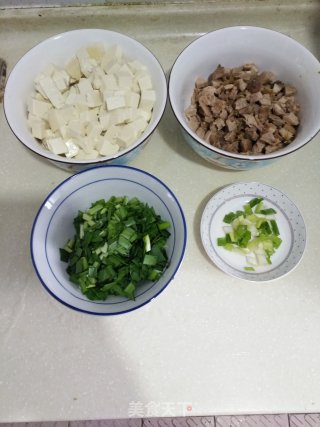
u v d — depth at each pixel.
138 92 0.69
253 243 0.69
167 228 0.62
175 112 0.63
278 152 0.61
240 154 0.64
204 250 0.70
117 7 0.83
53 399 0.60
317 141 0.77
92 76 0.71
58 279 0.58
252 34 0.70
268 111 0.70
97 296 0.58
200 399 0.60
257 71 0.75
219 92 0.72
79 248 0.62
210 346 0.63
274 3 0.82
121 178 0.63
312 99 0.67
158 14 0.83
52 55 0.72
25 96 0.69
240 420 0.84
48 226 0.60
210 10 0.83
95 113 0.69
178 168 0.76
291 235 0.70
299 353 0.63
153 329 0.64
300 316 0.65
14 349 0.63
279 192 0.70
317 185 0.74
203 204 0.73
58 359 0.63
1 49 0.86
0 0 0.80
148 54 0.69
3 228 0.71
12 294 0.67
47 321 0.65
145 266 0.60
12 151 0.77
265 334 0.64
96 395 0.60
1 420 0.59
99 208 0.65
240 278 0.65
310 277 0.68
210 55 0.72
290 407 0.60
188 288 0.67
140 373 0.62
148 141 0.72
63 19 0.84
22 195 0.74
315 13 0.84
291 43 0.68
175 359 0.62
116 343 0.63
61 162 0.62
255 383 0.61
